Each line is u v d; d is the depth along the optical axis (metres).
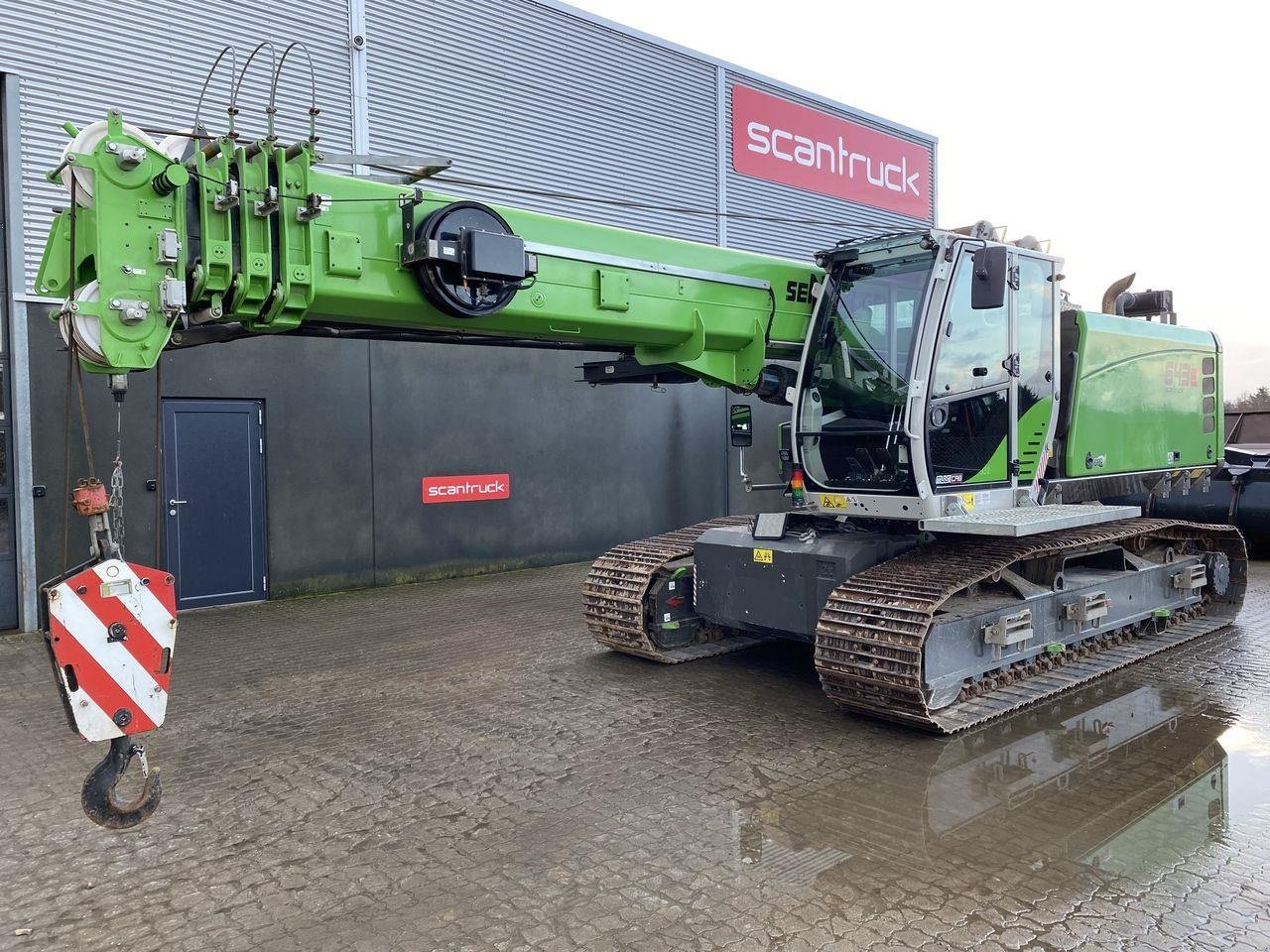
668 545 6.79
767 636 6.20
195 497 8.57
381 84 9.75
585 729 5.09
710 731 5.03
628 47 11.91
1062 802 4.03
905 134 15.74
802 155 14.12
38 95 7.80
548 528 11.14
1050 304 5.86
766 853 3.58
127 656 3.18
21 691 6.01
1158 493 7.15
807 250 14.27
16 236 7.65
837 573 5.38
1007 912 3.12
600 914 3.15
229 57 8.80
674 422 12.44
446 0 10.20
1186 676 6.05
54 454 7.84
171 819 4.00
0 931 3.12
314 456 9.27
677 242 4.91
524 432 10.88
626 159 11.95
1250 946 2.89
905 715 4.85
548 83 11.11
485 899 3.26
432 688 5.95
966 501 5.29
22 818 4.05
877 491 5.29
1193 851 3.56
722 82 12.99
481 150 10.55
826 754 4.66
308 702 5.69
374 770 4.54
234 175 3.56
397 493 9.86
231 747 4.91
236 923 3.14
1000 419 5.52
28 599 7.72
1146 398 6.77
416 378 9.95
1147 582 6.76
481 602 8.90
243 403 8.84
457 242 3.92
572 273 4.45
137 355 3.33
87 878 3.49
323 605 8.79
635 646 6.40
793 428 5.59
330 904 3.25
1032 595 5.59
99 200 3.27
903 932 3.00
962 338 5.28
